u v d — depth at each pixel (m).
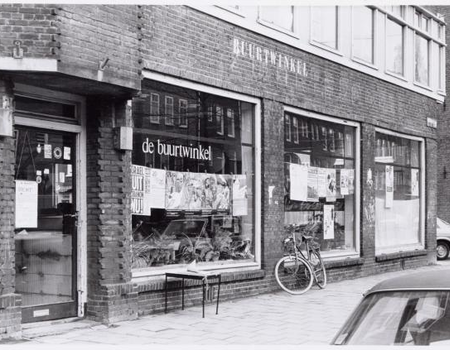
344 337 4.06
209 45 10.66
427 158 18.52
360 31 15.30
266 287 11.84
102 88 8.37
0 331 7.38
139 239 9.59
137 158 9.55
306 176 13.36
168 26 9.83
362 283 13.73
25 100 8.27
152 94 9.80
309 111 13.33
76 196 8.85
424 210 18.39
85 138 8.94
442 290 3.96
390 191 16.78
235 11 11.14
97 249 8.80
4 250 7.48
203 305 9.34
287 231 12.73
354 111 14.81
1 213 7.47
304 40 13.11
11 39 7.40
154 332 8.18
